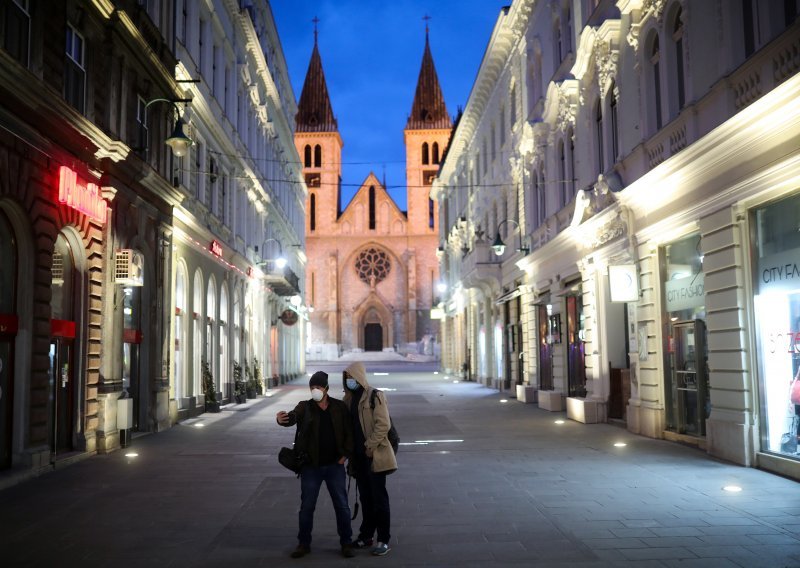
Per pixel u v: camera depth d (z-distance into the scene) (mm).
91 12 12727
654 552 6340
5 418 10062
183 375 19641
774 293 9984
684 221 12367
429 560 6199
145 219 15508
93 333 12742
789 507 7977
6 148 9555
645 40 14211
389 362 76500
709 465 10750
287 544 6785
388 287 81688
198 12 20969
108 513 8102
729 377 10984
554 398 20969
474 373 39531
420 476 10336
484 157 34562
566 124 20125
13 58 8930
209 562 6199
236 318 26703
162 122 16719
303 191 55219
